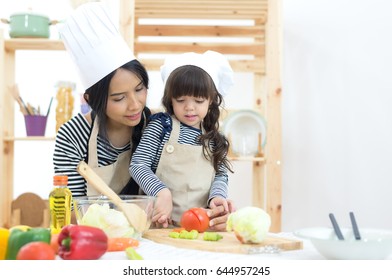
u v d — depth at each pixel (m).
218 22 2.50
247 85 2.43
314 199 2.16
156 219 1.13
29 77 2.45
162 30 2.25
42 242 0.67
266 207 2.06
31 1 2.45
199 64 1.36
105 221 0.86
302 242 0.85
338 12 2.08
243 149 2.09
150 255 0.77
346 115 2.02
